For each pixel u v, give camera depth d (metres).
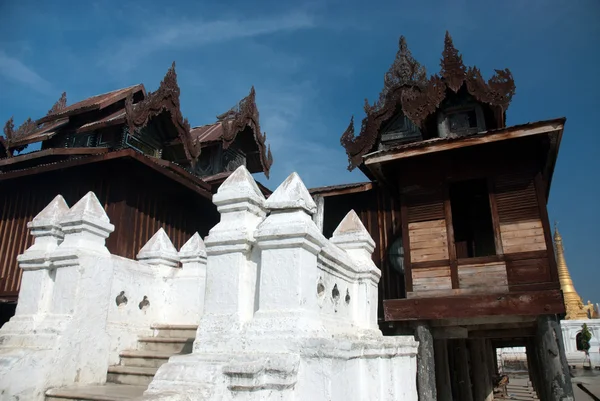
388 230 12.98
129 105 12.29
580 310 42.47
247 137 18.06
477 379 15.21
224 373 3.62
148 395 3.37
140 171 11.52
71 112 13.64
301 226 4.27
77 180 11.70
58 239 6.14
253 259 4.58
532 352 14.06
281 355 3.78
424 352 9.91
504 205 10.14
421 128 12.72
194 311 7.38
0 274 11.80
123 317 6.60
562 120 9.16
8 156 14.66
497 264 9.86
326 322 5.02
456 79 12.02
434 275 10.34
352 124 14.58
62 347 5.25
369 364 4.72
